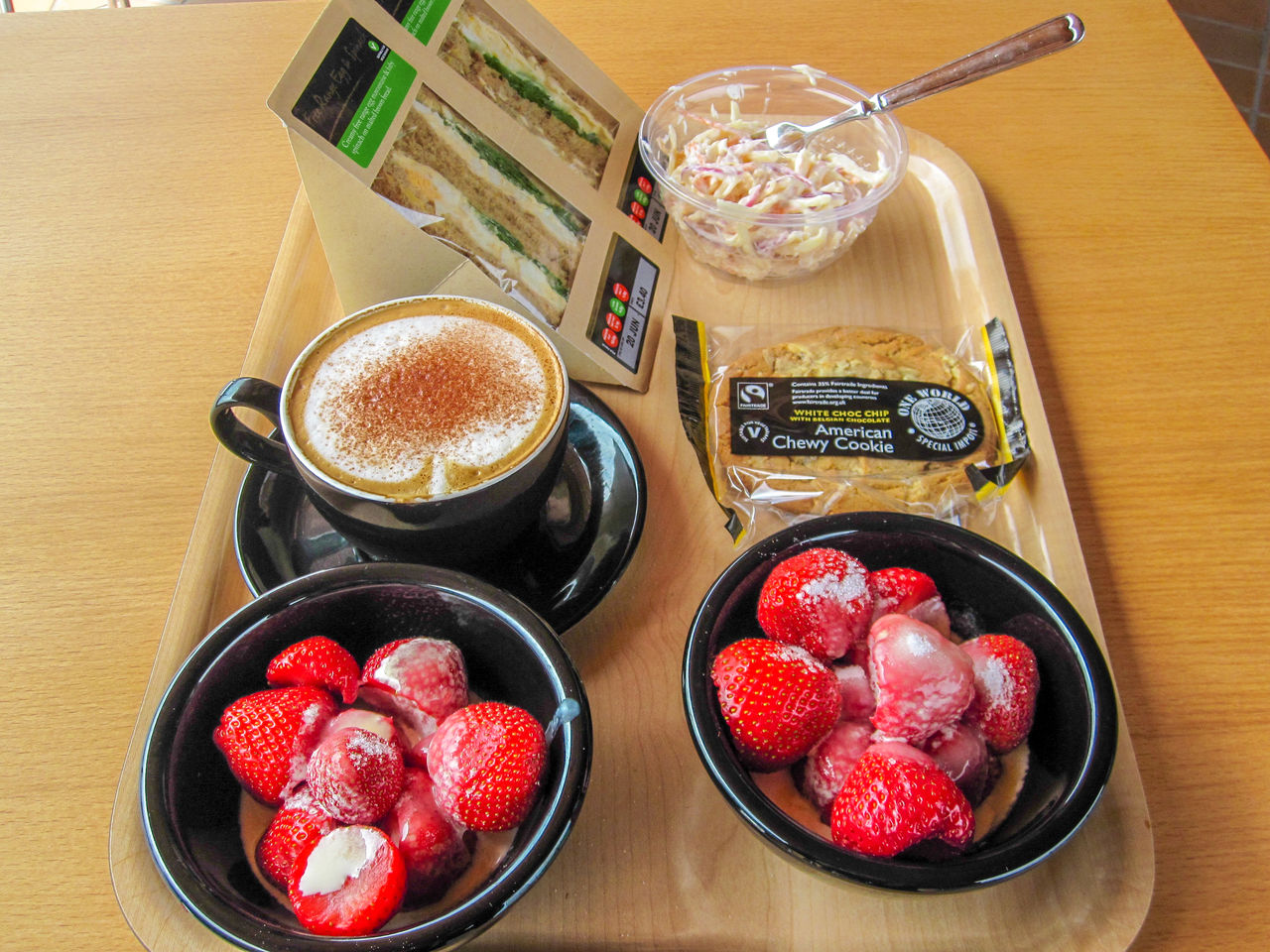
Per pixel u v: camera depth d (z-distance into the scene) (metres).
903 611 0.60
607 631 0.68
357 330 0.66
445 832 0.52
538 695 0.55
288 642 0.57
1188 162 0.98
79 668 0.66
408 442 0.60
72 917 0.55
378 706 0.57
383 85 0.72
